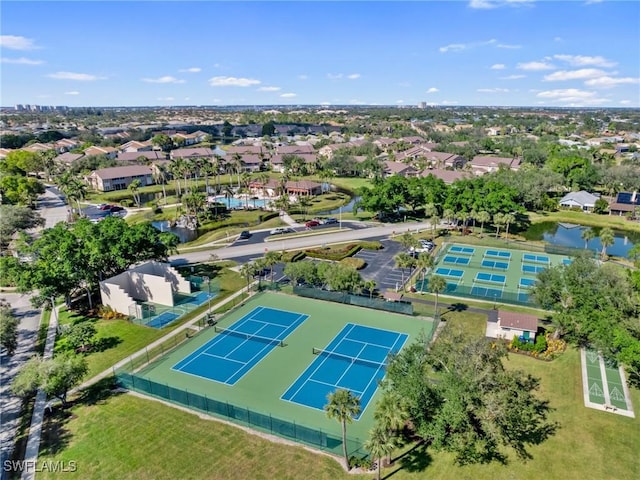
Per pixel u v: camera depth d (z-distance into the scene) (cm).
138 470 3475
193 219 11550
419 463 3503
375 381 4719
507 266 8175
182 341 5556
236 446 3703
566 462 3509
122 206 13612
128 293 6862
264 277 7606
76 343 5209
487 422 3278
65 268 6053
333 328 5878
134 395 4447
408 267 7475
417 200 11612
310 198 14175
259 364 5059
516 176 13088
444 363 3700
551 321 5878
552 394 4359
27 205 13238
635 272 5738
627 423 3947
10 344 4947
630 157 18638
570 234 10662
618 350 4278
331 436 3838
